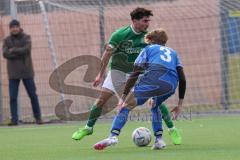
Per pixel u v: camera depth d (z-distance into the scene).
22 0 63.50
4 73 62.78
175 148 36.59
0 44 62.44
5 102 62.56
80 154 34.72
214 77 69.81
